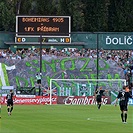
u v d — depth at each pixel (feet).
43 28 435.12
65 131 171.12
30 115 257.14
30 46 459.32
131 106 356.38
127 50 479.41
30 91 398.62
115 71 446.60
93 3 535.60
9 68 439.22
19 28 434.71
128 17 540.11
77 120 224.12
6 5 522.06
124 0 541.34
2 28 515.09
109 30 540.93
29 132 166.81
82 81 413.39
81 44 467.11
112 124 202.59
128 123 208.03
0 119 229.66
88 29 534.78
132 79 422.41
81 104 384.47
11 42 470.39
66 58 451.53
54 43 455.63
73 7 532.73
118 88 411.75
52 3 549.13
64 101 385.91
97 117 244.01
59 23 435.53
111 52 469.16
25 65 442.91
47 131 170.81
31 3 543.39
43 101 384.68
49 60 447.83
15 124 201.36
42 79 436.76
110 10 544.21
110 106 357.20
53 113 274.57
